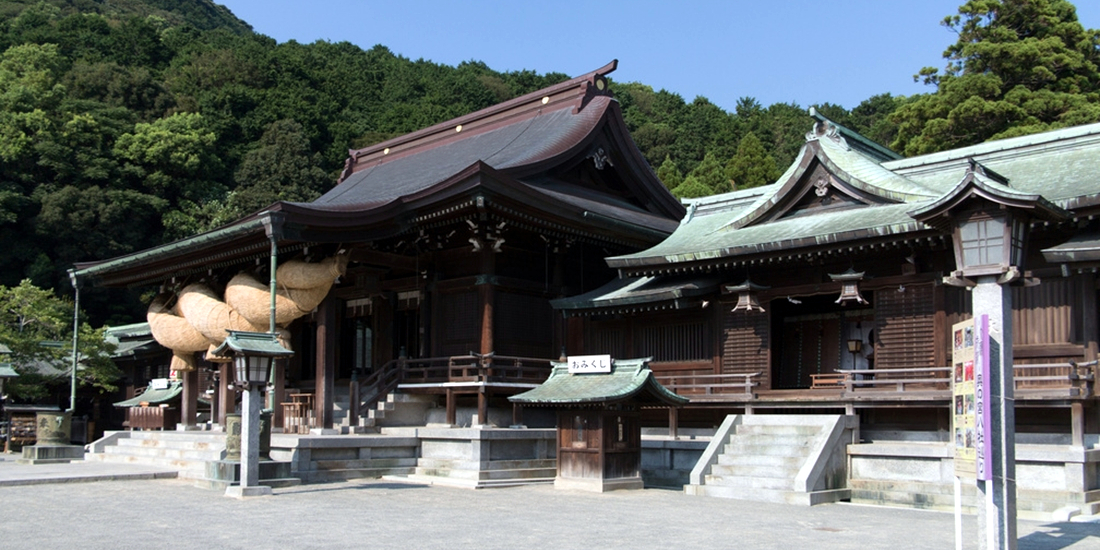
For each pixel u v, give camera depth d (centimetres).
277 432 2544
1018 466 1802
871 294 2642
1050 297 1989
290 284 2417
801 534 1380
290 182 7912
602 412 1998
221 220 7238
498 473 2139
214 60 9406
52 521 1437
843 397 2103
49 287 6356
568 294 2858
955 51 5528
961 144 5028
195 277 2892
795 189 2509
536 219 2538
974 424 1086
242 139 8662
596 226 2698
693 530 1402
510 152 2973
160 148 7300
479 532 1351
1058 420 1989
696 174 7456
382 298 2945
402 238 2777
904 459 1927
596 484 1977
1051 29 5216
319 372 2388
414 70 12200
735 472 2012
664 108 11694
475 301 2664
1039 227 1967
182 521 1443
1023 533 1439
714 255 2362
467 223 2547
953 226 1258
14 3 12000
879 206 2350
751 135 7269
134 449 2723
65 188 6506
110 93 8288
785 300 2830
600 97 3112
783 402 2222
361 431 2398
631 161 3112
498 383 2395
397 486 2041
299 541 1245
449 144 3538
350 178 3800
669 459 2281
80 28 9862
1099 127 2238
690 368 2581
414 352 2886
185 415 3016
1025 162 2336
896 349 2209
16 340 3456
